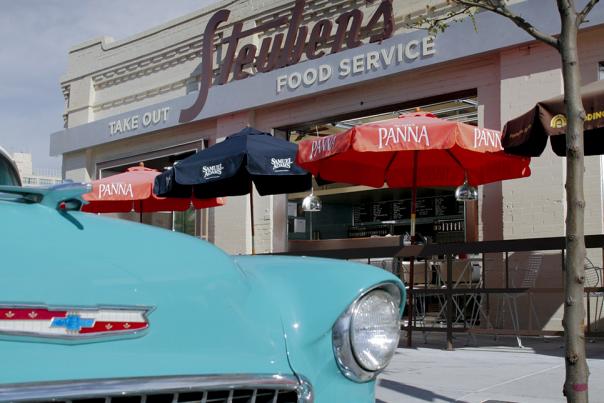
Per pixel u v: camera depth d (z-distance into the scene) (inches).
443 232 498.9
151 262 61.0
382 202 531.8
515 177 296.4
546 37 148.6
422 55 392.5
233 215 504.7
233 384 56.2
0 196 62.0
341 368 68.6
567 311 138.1
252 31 495.2
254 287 70.2
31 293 49.6
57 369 47.8
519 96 356.2
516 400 169.0
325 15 457.4
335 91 446.0
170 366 53.8
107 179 398.6
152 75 587.8
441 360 239.3
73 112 653.9
